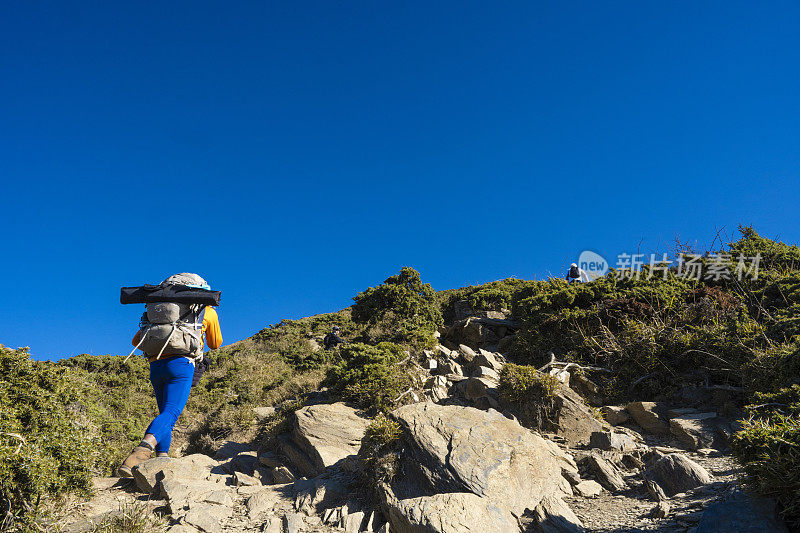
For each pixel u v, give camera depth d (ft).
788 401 18.81
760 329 25.09
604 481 18.56
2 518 14.01
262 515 18.22
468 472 16.75
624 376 28.17
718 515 12.15
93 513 17.29
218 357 73.15
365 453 19.40
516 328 41.09
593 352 30.68
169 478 20.39
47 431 16.24
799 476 11.48
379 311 73.67
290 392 43.34
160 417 22.15
